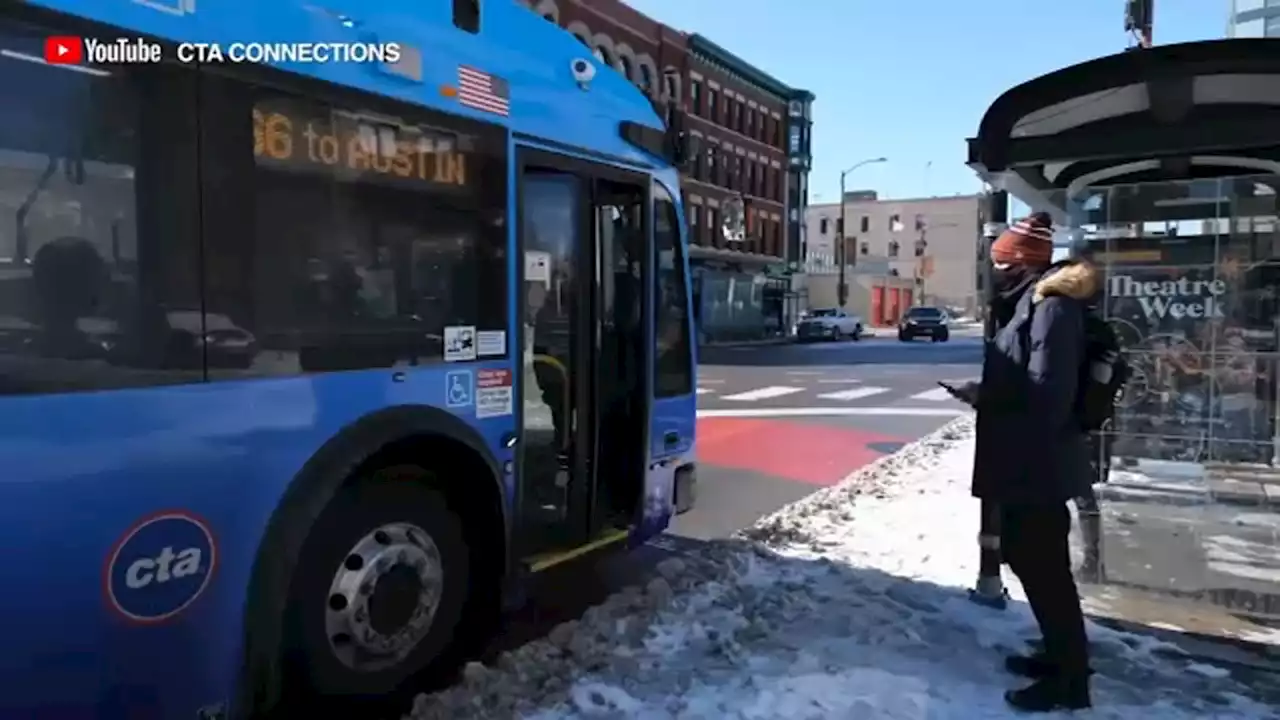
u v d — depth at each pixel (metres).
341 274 3.40
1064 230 5.61
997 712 3.65
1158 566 5.06
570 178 4.86
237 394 3.01
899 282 79.88
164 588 2.79
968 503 7.55
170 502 2.80
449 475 4.02
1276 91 4.38
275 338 3.15
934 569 5.70
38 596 2.49
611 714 3.62
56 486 2.52
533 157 4.40
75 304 2.58
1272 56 4.01
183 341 2.85
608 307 5.25
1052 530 3.62
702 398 16.48
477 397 4.04
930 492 8.02
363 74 3.50
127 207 2.71
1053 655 3.72
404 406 3.65
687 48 42.72
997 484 3.65
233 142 3.01
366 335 3.49
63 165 2.56
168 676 2.82
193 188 2.89
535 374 4.67
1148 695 3.81
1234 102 4.59
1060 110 4.70
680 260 5.70
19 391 2.45
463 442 3.91
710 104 45.25
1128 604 4.87
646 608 4.91
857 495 7.91
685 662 4.19
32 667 2.49
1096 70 4.36
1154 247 5.37
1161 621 4.67
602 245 5.18
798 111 53.88
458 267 3.94
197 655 2.90
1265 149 5.18
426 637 3.88
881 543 6.33
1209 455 5.19
